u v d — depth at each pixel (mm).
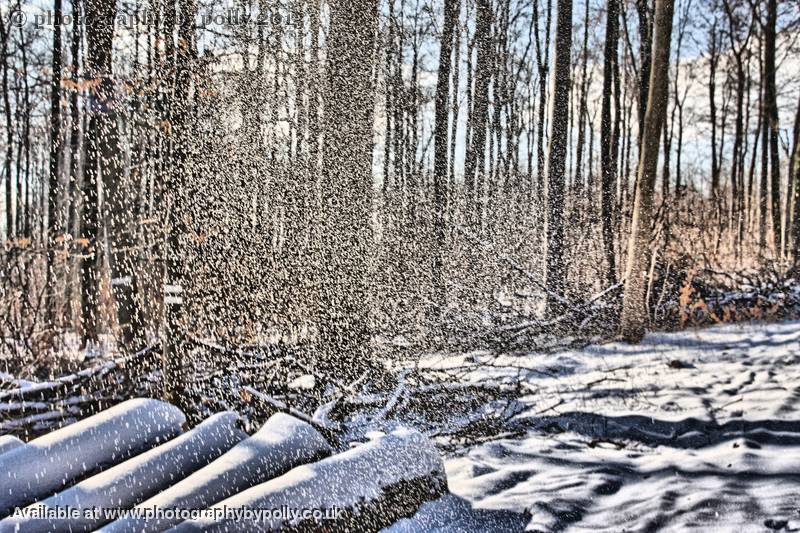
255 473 2828
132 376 4543
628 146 19969
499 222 10680
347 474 3094
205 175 4227
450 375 5652
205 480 2645
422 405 5184
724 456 4340
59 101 9656
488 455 4738
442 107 10992
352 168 5000
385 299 6957
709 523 3334
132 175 4562
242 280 4516
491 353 7426
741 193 20641
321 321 4895
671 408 5605
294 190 4918
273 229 4816
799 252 13828
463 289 8156
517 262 9961
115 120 4539
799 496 3562
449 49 11398
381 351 6203
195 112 4133
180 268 4133
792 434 4684
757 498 3592
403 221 8273
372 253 6387
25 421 4191
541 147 17844
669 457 4484
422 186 10508
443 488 3824
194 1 3979
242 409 4305
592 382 6281
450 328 7574
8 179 18297
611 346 8531
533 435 5246
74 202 8078
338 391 4734
